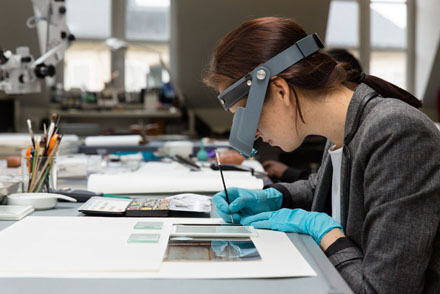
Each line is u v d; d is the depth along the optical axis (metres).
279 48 0.83
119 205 1.05
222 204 0.98
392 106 0.78
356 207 0.83
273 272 0.62
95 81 5.71
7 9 4.64
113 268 0.63
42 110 5.54
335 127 0.86
